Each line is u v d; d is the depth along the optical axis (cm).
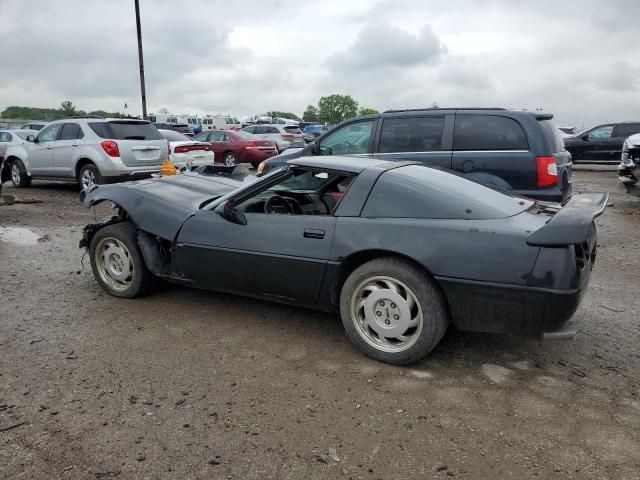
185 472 240
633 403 298
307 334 391
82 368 337
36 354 357
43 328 400
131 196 452
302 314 430
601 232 780
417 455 252
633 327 408
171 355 356
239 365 342
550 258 297
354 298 348
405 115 672
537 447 257
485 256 308
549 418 282
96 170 1077
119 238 452
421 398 302
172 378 325
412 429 272
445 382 321
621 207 1006
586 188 1301
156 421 279
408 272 326
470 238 314
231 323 411
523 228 313
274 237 376
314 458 250
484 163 617
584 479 234
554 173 597
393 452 254
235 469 242
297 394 306
